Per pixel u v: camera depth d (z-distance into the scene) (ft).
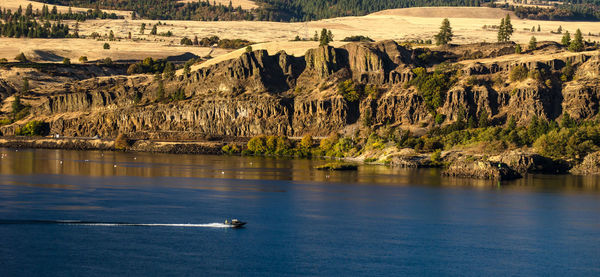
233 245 625.00
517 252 616.39
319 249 617.21
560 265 580.71
